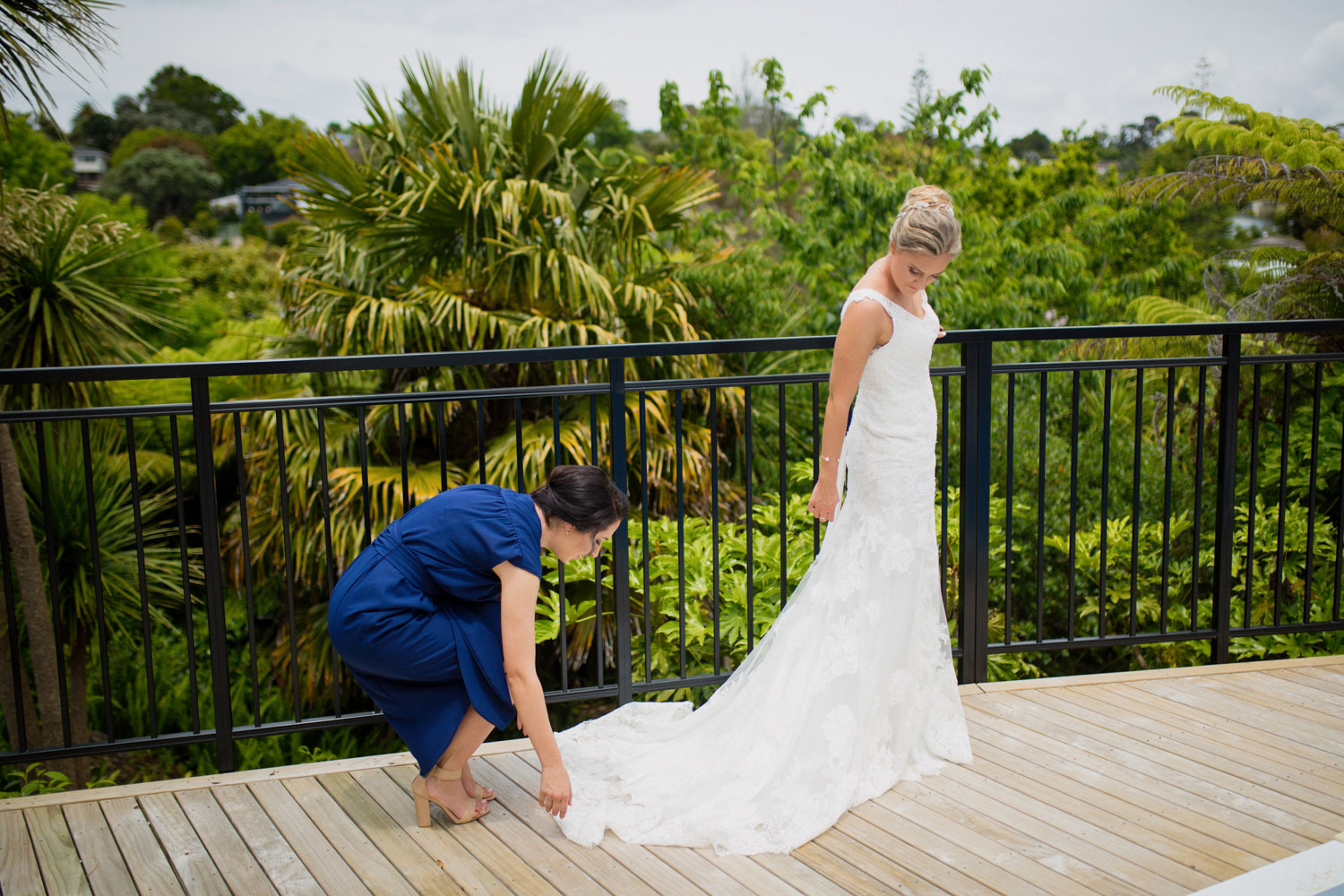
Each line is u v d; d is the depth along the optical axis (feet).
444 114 20.71
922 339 6.73
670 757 7.08
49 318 17.11
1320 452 14.96
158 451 23.00
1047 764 7.16
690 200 21.68
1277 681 8.66
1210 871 5.72
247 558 7.61
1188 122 18.45
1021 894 5.55
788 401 22.82
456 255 20.34
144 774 19.22
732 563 11.94
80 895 5.78
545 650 17.57
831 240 26.27
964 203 27.99
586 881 5.82
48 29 14.06
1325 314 16.01
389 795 6.96
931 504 7.07
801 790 6.50
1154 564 15.23
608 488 6.26
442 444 7.71
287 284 22.21
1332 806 6.43
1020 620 16.20
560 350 7.80
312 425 18.12
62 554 16.74
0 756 7.42
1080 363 8.77
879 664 6.88
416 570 6.05
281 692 18.60
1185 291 26.68
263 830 6.50
